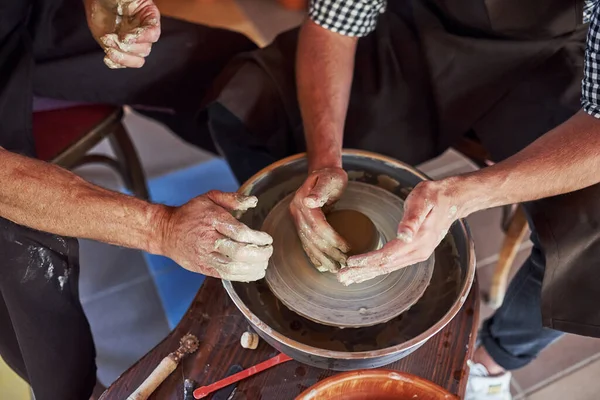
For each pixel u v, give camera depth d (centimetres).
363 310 96
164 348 96
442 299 102
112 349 165
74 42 146
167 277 181
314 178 105
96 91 150
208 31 155
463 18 131
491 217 197
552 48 128
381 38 142
